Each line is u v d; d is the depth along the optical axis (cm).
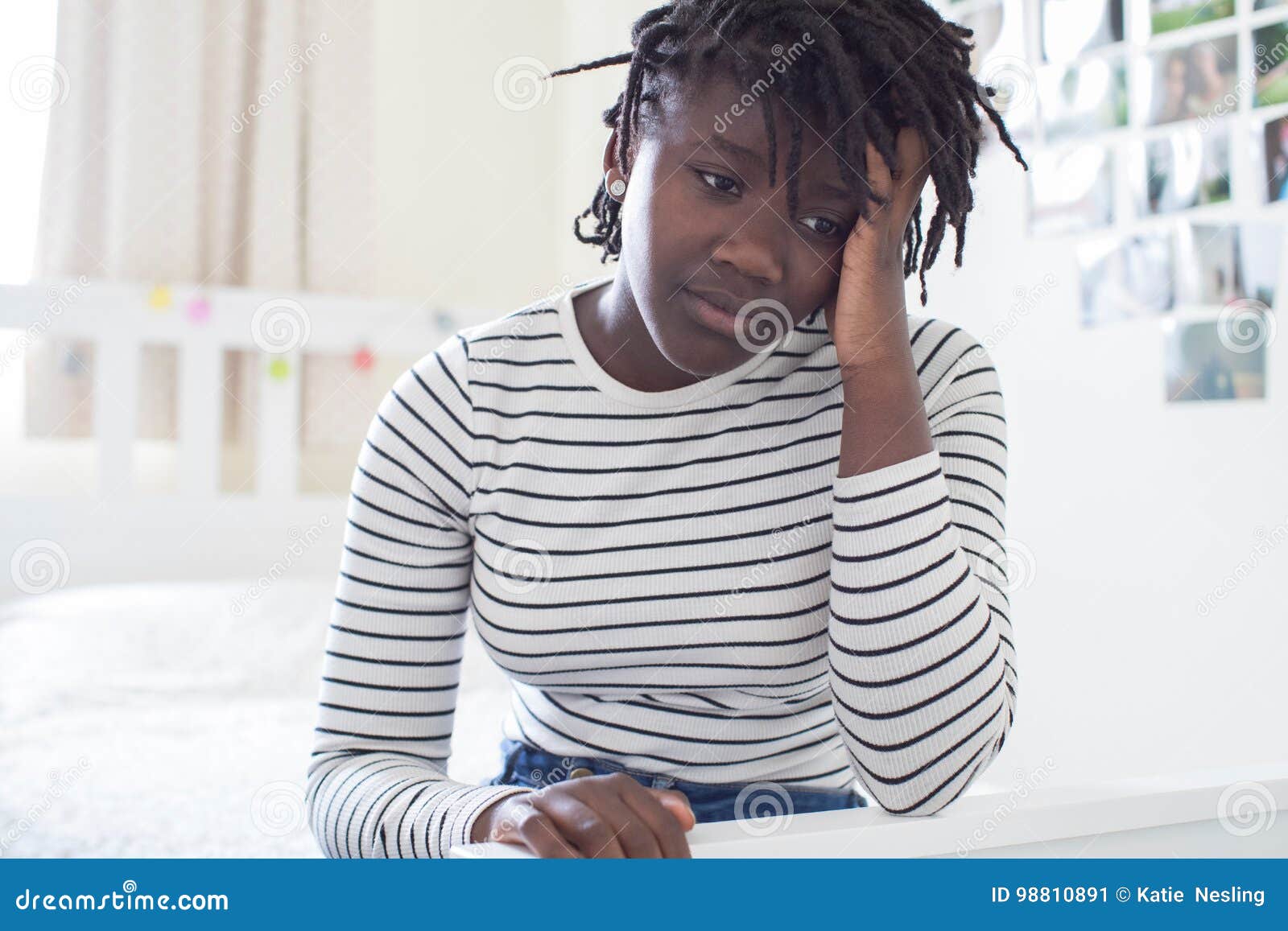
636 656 76
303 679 208
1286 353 141
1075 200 173
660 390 79
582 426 79
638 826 56
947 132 73
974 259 195
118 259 257
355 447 275
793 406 78
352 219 274
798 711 79
